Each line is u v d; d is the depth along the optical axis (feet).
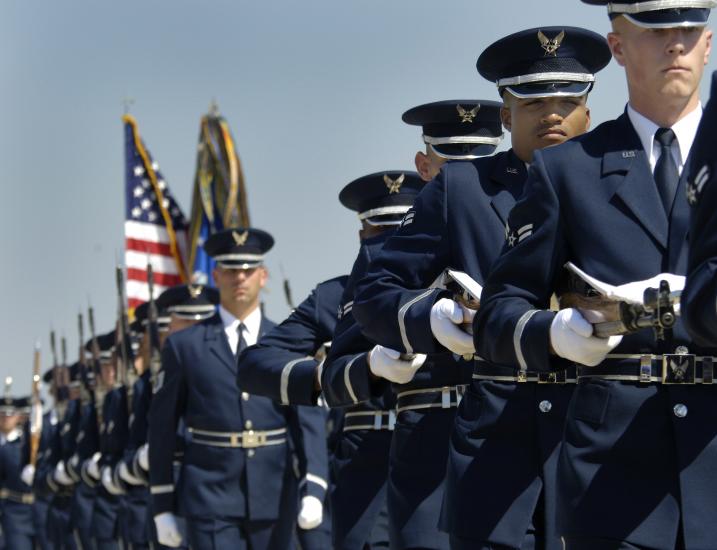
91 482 110.73
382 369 42.39
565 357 30.96
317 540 70.03
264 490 70.23
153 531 88.02
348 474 53.16
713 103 28.63
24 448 139.54
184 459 71.72
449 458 38.96
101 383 108.88
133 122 138.92
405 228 41.04
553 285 32.42
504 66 41.27
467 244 40.14
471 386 39.14
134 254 138.82
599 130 32.86
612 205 31.86
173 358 72.18
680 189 31.53
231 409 70.54
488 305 32.63
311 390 56.54
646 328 30.99
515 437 37.99
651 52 31.68
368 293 40.06
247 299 73.67
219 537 70.18
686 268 31.09
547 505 37.50
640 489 30.83
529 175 32.94
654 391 30.99
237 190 130.21
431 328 37.11
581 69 40.93
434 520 44.39
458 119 50.16
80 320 119.85
